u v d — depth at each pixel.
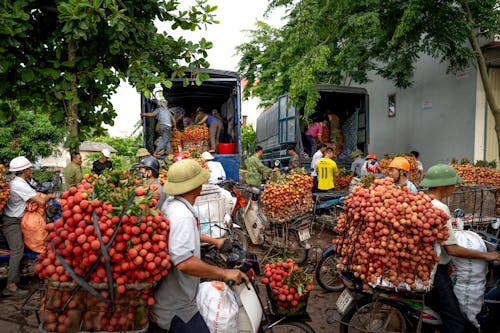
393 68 11.52
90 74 5.03
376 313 3.32
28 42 5.17
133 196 2.29
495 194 6.31
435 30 8.60
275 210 5.82
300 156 11.57
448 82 11.39
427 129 12.33
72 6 4.35
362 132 12.16
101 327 2.20
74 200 2.23
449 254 3.09
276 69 16.67
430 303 3.29
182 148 9.23
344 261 3.12
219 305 2.56
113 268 2.18
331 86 11.71
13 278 4.82
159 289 2.47
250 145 25.39
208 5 5.62
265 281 3.04
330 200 7.42
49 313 2.21
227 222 4.73
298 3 9.38
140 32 5.17
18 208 4.83
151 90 5.45
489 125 10.44
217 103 12.45
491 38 9.69
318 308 4.58
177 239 2.32
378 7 8.53
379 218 2.79
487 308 3.37
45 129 15.91
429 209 2.80
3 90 5.04
